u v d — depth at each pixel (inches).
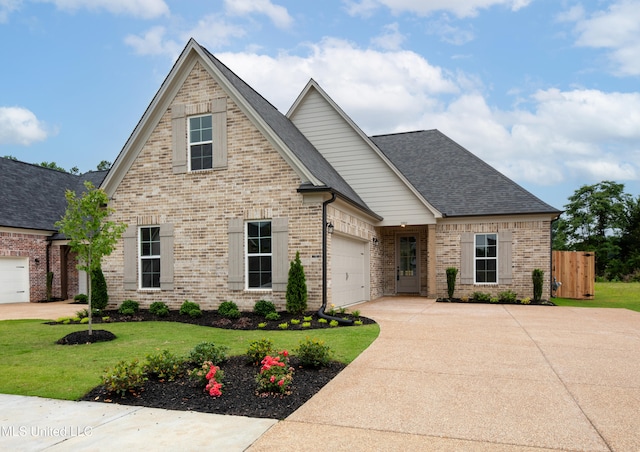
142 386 224.1
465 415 185.8
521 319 447.8
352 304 593.6
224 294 508.4
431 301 647.8
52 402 207.8
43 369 261.3
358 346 314.5
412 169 783.1
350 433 167.8
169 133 539.5
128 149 546.9
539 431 169.0
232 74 578.2
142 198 547.5
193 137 536.1
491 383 229.6
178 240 530.0
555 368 257.6
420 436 164.9
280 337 350.3
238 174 509.0
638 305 622.5
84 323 452.4
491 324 412.5
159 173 541.6
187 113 531.5
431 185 736.3
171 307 528.4
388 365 265.3
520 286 649.0
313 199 480.7
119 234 382.0
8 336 368.5
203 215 521.3
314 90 698.8
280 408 195.2
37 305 691.4
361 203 620.4
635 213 1624.0
